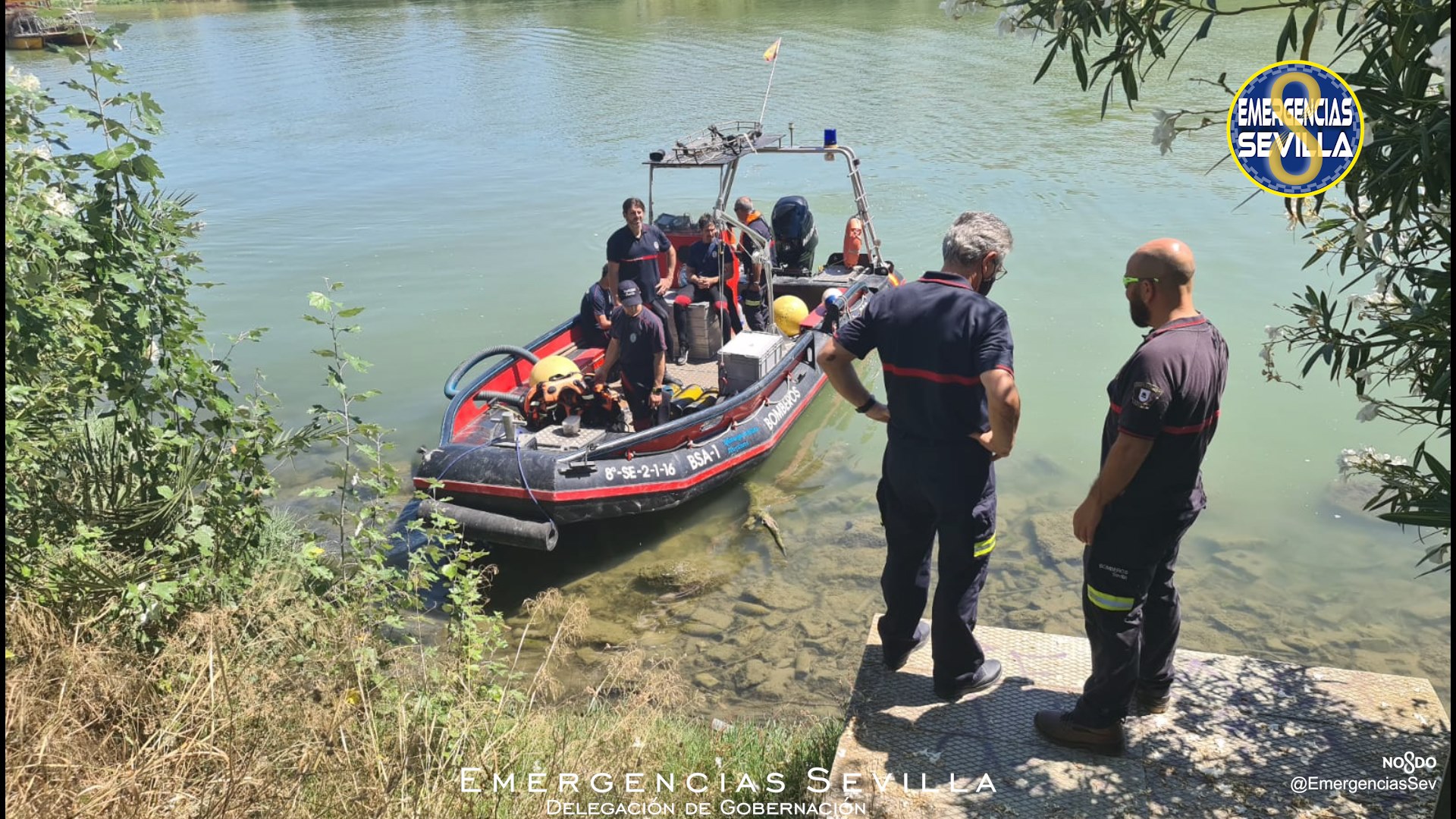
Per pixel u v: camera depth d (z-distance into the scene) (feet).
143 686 11.02
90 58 13.76
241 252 47.21
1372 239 9.17
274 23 131.54
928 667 11.85
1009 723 10.82
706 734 15.05
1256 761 10.17
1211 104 63.36
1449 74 5.72
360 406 31.37
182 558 14.61
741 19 112.47
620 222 50.65
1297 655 19.39
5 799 8.65
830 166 58.03
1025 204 50.01
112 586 12.78
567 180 57.67
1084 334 35.63
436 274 44.11
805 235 36.58
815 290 35.32
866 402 11.09
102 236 13.87
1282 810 9.53
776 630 20.62
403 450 28.37
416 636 19.08
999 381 9.85
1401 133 6.49
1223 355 9.50
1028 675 11.61
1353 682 11.23
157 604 12.76
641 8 127.13
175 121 76.28
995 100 70.54
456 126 71.46
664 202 53.42
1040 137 61.41
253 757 10.14
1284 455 26.96
